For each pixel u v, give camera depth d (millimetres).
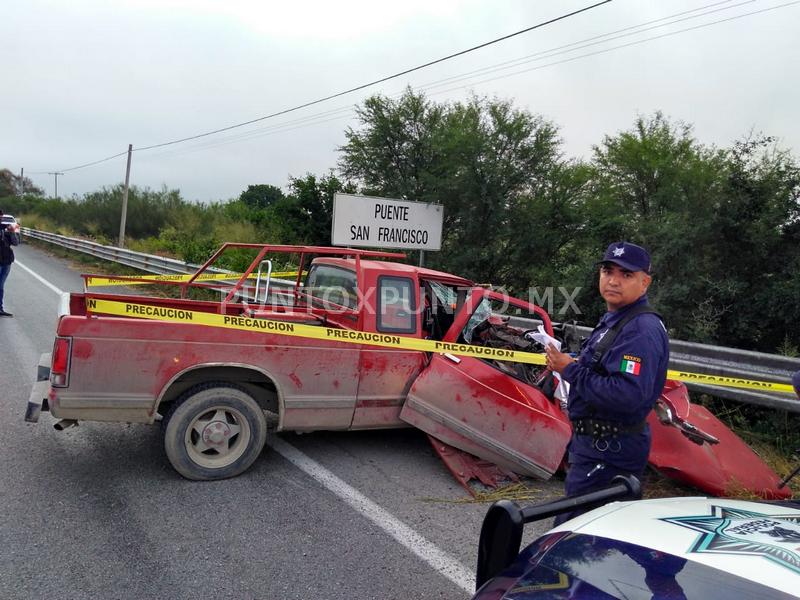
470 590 3088
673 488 4664
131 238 30188
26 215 40969
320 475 4410
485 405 4508
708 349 5969
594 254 11516
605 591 1668
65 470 4207
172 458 4062
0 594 2795
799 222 9484
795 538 1983
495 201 13445
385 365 4645
